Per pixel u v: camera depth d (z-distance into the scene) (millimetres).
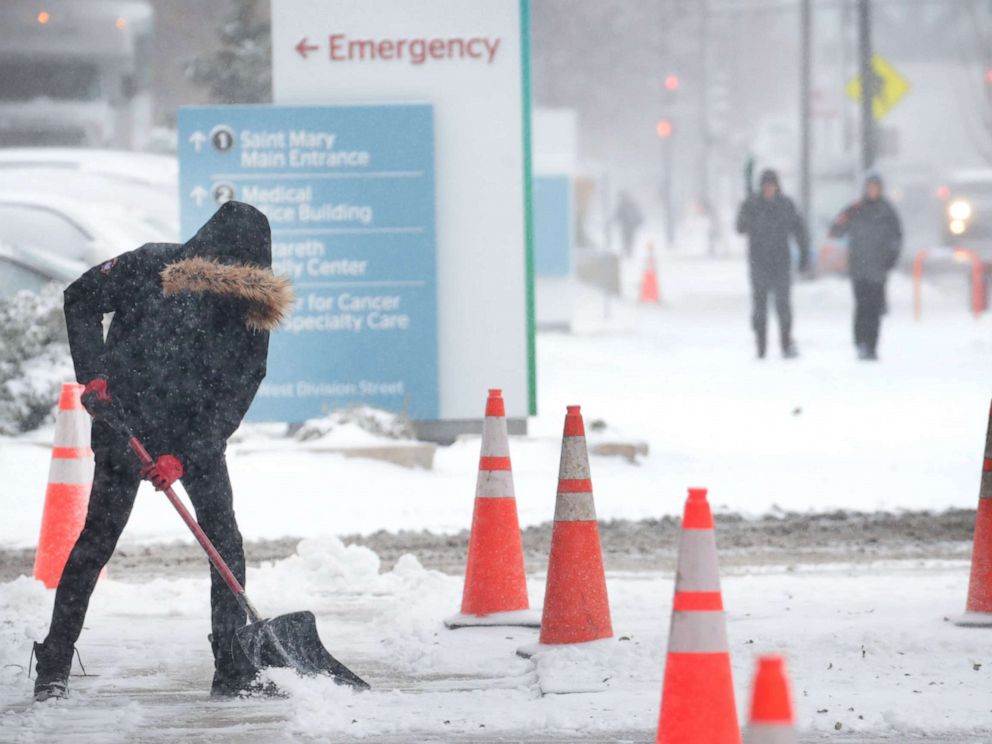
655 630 27969
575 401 67188
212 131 51750
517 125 52469
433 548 37531
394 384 52281
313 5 52438
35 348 49719
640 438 54688
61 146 93688
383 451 47312
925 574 34062
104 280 23672
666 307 129000
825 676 24875
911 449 53625
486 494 28906
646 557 36500
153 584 32688
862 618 29062
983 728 22047
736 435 57125
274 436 52938
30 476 43625
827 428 58969
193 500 24000
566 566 26516
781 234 85062
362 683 24469
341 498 43156
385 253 52094
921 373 77312
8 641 27156
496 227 52531
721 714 17672
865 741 21594
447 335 52531
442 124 52438
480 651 26766
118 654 26922
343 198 51938
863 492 45375
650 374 77812
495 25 52500
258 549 37219
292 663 24359
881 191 83812
